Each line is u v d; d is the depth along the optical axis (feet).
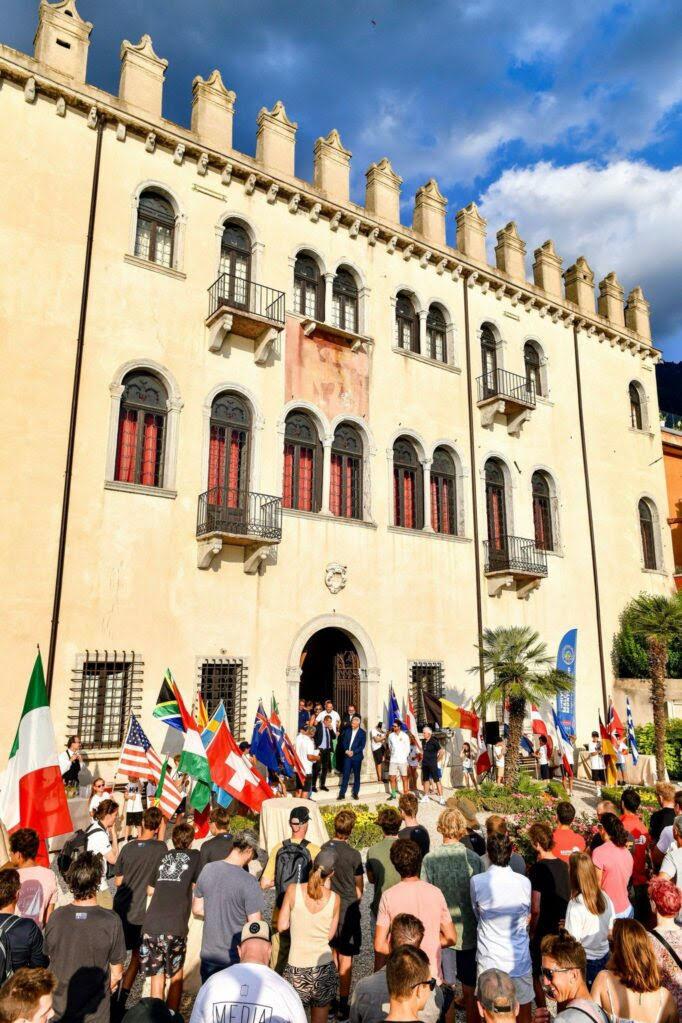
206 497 52.90
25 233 49.19
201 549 52.29
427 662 63.36
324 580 58.65
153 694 48.42
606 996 13.06
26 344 47.85
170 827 41.47
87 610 46.98
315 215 64.34
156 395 53.62
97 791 36.04
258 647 53.93
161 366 53.31
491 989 12.17
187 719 33.83
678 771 66.23
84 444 48.98
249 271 60.29
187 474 53.06
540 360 82.07
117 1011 18.78
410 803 22.70
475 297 76.59
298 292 63.41
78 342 49.65
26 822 23.58
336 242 66.13
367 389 65.21
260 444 57.16
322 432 61.52
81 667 45.85
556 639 74.33
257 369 58.39
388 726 59.26
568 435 82.02
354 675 60.54
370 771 57.88
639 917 24.34
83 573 47.32
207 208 58.34
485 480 73.10
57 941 15.76
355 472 63.98
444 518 69.41
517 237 81.87
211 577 52.75
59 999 15.31
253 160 61.00
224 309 54.08
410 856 17.52
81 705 45.42
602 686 77.05
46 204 50.37
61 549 46.50
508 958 17.42
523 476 76.13
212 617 52.19
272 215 62.13
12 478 45.85
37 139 50.90
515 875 18.20
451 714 56.65
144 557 49.96
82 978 15.49
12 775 24.39
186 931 20.39
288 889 18.78
